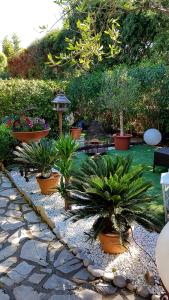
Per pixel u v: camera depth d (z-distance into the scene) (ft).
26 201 13.83
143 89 25.61
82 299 7.33
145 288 7.46
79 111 31.14
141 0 6.81
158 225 8.20
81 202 8.84
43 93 22.49
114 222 7.83
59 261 8.93
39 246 9.83
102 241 8.84
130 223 7.86
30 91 22.00
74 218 8.45
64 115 23.70
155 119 26.48
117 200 8.12
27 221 11.78
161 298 5.64
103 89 26.40
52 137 23.16
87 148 22.67
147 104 26.32
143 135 26.37
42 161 13.48
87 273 8.30
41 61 47.29
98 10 7.07
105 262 8.63
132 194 8.58
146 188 8.86
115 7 6.94
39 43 47.29
